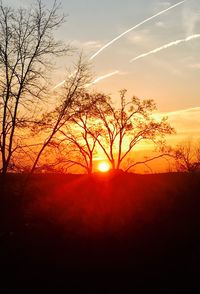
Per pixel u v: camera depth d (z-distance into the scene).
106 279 20.41
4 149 30.03
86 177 39.19
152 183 36.78
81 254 23.97
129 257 23.47
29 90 30.02
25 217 29.55
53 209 30.47
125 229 27.36
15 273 21.03
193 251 23.88
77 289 19.27
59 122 31.81
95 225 27.86
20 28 30.00
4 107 29.86
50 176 37.16
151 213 29.61
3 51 29.66
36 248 24.53
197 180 35.81
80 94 32.94
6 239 25.89
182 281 19.98
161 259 23.02
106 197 32.97
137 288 19.31
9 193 30.97
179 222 28.45
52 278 20.47
